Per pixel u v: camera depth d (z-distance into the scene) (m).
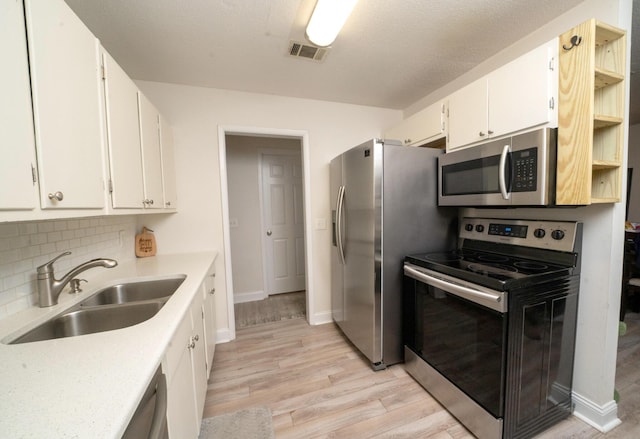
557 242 1.42
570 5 1.41
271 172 3.53
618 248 1.30
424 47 1.77
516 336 1.23
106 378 0.63
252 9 1.39
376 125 2.83
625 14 1.23
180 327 1.07
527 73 1.35
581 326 1.42
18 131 0.68
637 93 2.59
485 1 1.38
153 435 0.62
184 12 1.40
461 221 2.03
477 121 1.65
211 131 2.31
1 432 0.48
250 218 3.42
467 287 1.36
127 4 1.33
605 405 1.37
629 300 2.87
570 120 1.19
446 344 1.57
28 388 0.60
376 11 1.43
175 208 2.19
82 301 1.24
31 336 0.94
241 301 3.42
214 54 1.80
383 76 2.16
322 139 2.65
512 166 1.37
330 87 2.34
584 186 1.15
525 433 1.32
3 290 0.99
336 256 2.48
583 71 1.14
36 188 0.74
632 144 3.68
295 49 1.76
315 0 1.34
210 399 1.68
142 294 1.55
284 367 2.01
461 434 1.41
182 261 1.94
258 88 2.33
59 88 0.83
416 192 1.92
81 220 1.48
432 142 2.13
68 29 0.88
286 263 3.70
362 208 1.96
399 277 1.93
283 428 1.45
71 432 0.48
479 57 1.91
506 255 1.68
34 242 1.14
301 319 2.88
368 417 1.52
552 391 1.38
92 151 1.00
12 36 0.67
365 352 2.02
